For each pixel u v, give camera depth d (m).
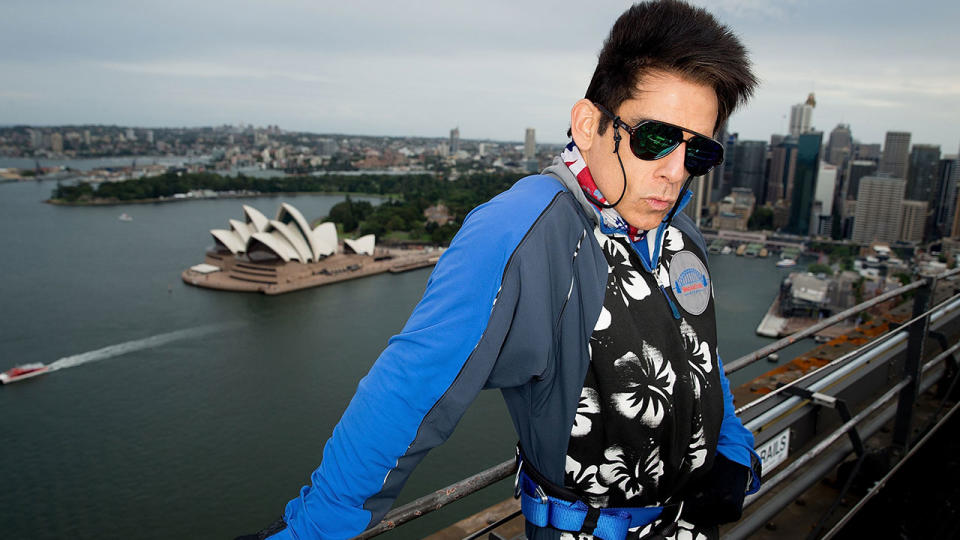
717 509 1.04
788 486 1.99
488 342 0.74
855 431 2.16
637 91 0.80
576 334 0.83
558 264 0.80
